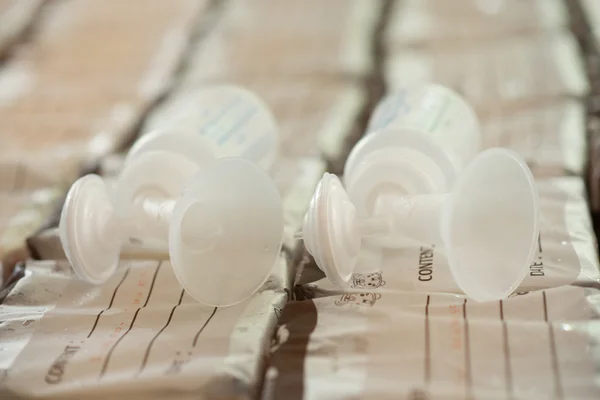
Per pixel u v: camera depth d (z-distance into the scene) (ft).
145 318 1.72
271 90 2.49
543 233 1.81
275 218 1.73
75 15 3.23
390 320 1.66
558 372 1.54
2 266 1.91
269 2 3.19
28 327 1.71
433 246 1.77
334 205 1.66
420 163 1.77
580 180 1.97
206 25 3.03
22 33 3.08
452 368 1.57
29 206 2.07
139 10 3.23
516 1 2.91
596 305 1.65
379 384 1.55
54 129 2.38
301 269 1.81
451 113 1.95
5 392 1.59
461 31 2.74
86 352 1.64
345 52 2.68
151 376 1.58
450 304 1.68
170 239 1.65
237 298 1.71
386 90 2.44
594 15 2.70
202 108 2.01
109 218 1.77
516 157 1.65
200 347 1.63
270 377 1.58
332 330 1.65
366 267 1.79
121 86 2.58
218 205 1.68
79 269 1.72
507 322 1.63
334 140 2.23
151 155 1.83
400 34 2.77
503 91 2.36
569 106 2.25
